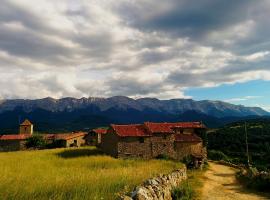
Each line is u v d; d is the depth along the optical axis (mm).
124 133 67750
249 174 40219
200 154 71500
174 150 70688
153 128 71750
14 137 116000
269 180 31891
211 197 27031
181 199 23797
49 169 36281
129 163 51375
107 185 19734
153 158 68625
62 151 76188
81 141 118188
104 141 74562
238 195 28625
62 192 16047
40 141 114688
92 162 50188
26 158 55125
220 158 85375
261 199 26656
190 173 50750
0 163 42938
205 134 80375
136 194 15859
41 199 14625
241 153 91875
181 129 79438
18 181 19922
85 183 19797
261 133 117125
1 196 14609
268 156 81312
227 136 116938
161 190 20906
